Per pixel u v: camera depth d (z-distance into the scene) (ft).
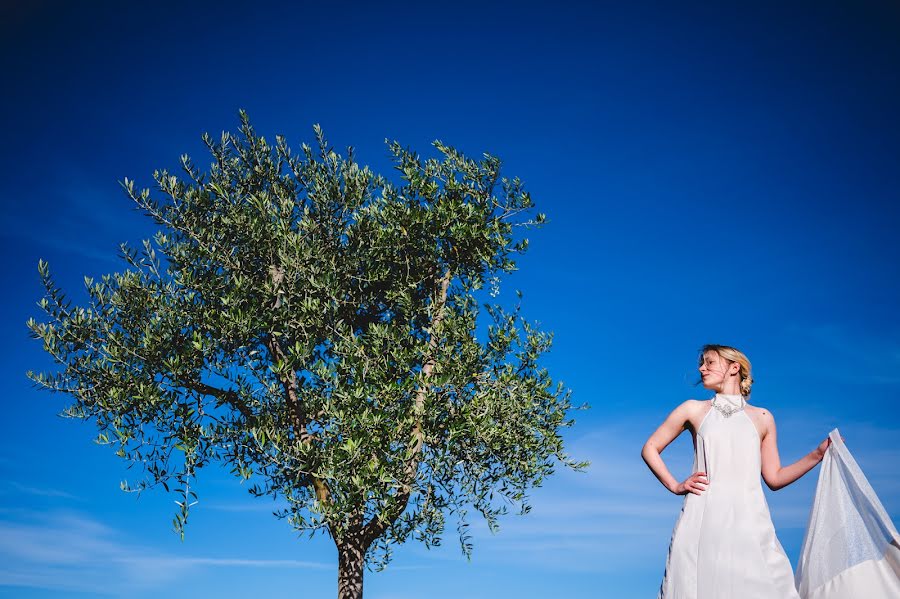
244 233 30.71
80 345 29.01
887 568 12.62
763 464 13.97
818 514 13.61
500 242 30.96
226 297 28.81
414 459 28.22
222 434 28.37
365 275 31.55
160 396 28.25
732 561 12.73
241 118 32.58
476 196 31.96
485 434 28.35
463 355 29.50
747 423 13.85
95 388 29.04
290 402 29.30
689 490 13.53
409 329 30.35
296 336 30.04
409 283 31.45
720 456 13.60
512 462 30.27
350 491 26.45
